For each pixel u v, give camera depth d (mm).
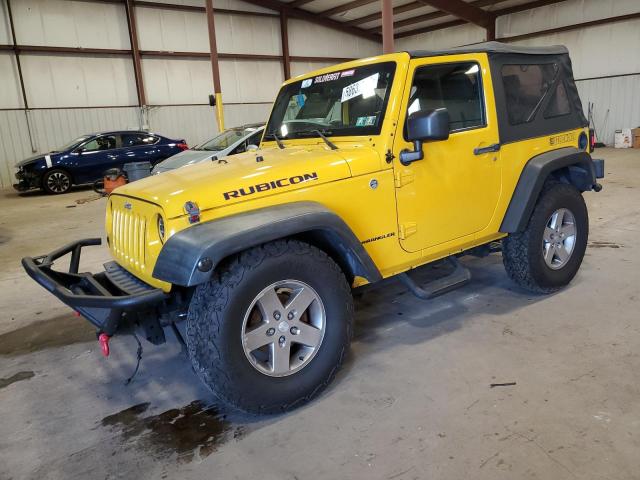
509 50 3387
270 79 18812
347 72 3141
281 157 2850
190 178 2629
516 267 3623
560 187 3668
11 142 14172
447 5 16359
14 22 13859
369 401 2578
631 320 3262
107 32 15305
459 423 2330
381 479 2018
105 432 2518
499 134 3293
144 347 3488
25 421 2674
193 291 2562
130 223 2725
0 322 4156
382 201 2803
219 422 2525
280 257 2389
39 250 6598
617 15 14883
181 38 16594
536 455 2072
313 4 18141
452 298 3883
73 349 3549
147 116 16250
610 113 15578
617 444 2102
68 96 14938
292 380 2496
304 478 2068
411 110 2900
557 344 3016
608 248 4816
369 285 2975
